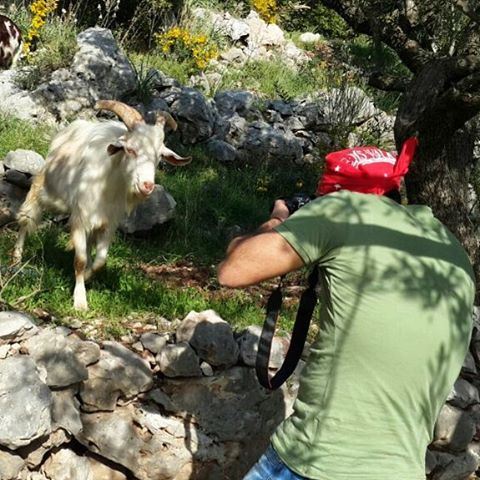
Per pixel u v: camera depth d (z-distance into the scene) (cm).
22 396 441
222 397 504
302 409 304
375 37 755
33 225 618
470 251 766
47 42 1140
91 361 475
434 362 293
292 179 989
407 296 292
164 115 556
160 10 1405
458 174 760
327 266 299
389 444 291
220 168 964
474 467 558
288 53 1622
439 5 756
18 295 538
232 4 1727
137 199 576
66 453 473
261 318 581
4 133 852
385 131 1188
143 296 578
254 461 514
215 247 759
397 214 307
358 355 291
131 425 485
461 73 701
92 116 984
